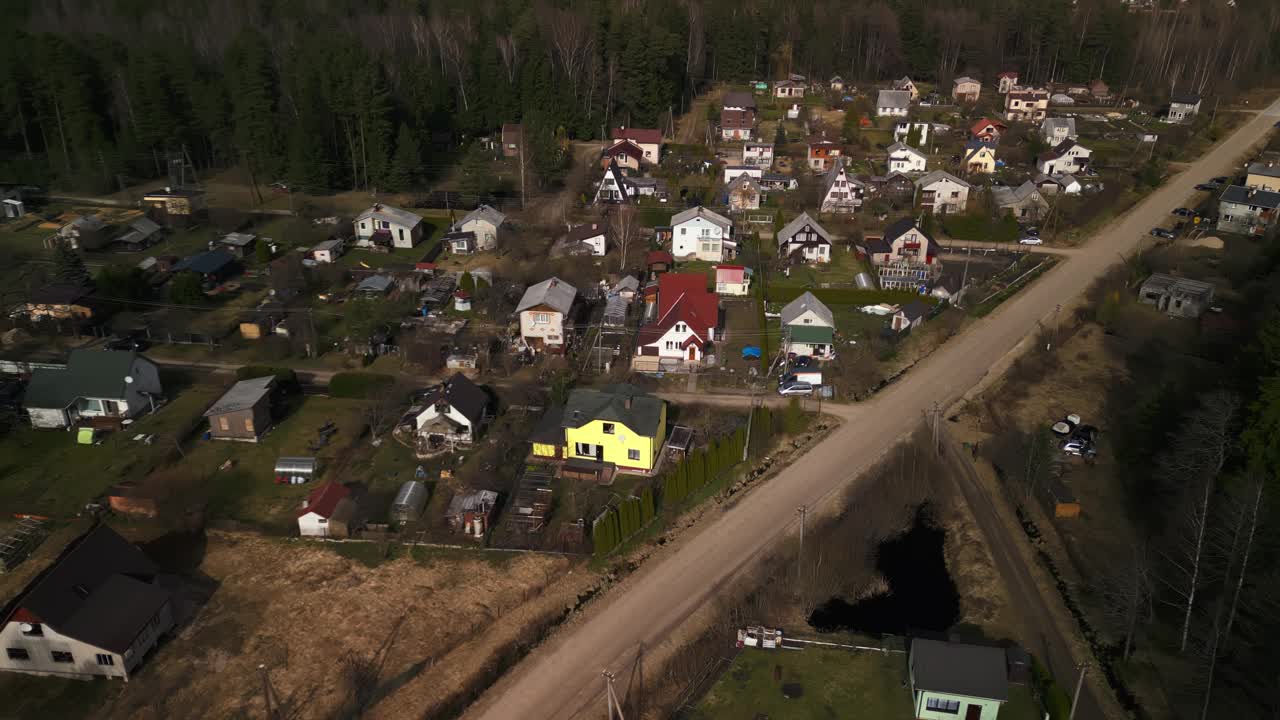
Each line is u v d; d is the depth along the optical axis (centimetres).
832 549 4428
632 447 4984
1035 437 5334
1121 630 3931
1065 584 4247
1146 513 4672
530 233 8556
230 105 10262
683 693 3625
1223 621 3816
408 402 5644
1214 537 4041
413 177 9856
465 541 4466
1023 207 9025
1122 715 3500
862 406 5734
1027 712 3519
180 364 6172
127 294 6856
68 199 9325
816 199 9544
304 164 9350
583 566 4341
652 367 6116
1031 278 7700
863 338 6538
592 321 6819
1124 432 5438
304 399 5759
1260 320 6488
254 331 6481
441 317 6781
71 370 5444
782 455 5234
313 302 7025
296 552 4403
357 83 9506
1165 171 10406
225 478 4944
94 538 4000
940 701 3469
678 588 4191
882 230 8669
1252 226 8550
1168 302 7050
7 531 4475
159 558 4338
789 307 6656
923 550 4562
